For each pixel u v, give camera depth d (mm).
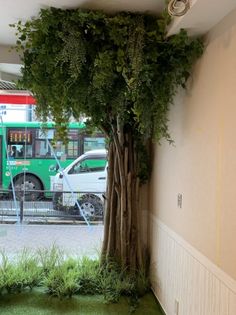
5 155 6301
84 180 6453
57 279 3541
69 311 3158
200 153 2354
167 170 3146
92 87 2801
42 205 5434
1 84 4188
